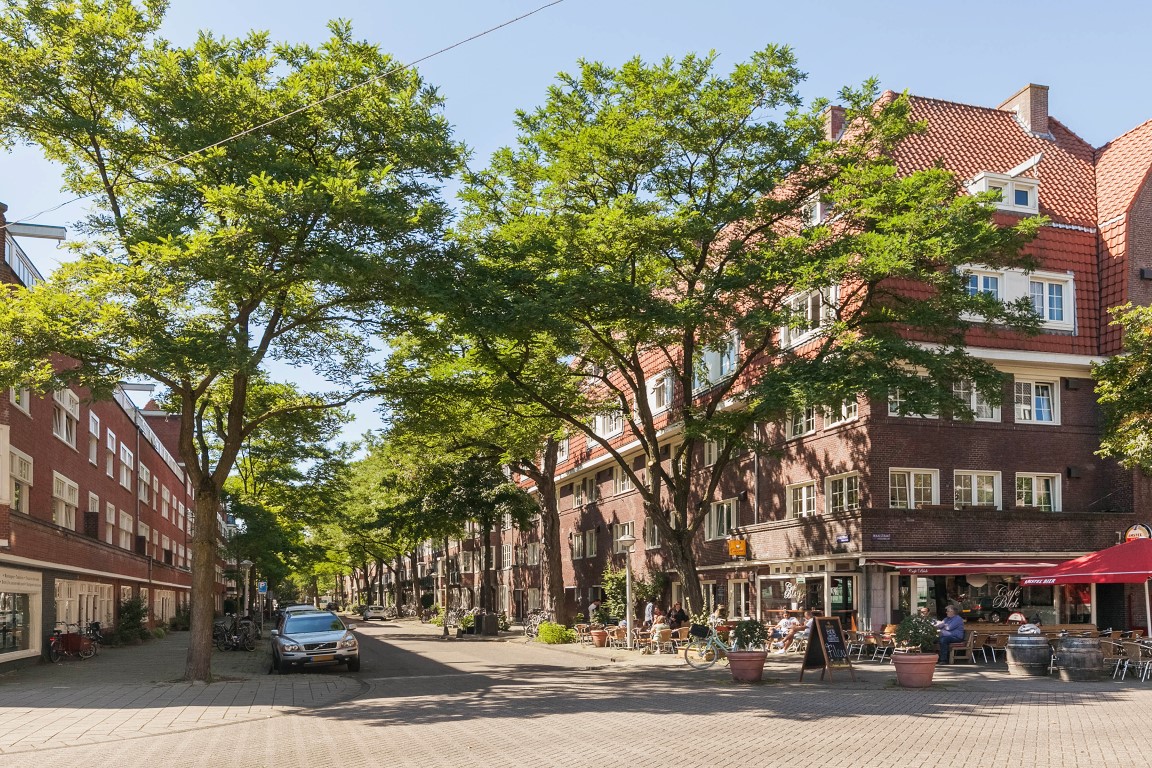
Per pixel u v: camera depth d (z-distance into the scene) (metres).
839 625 19.77
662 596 40.34
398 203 20.09
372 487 59.00
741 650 19.80
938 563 27.36
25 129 20.70
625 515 46.25
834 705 15.14
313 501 45.69
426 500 45.91
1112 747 11.10
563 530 56.47
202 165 19.59
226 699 17.91
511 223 25.31
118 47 20.34
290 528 47.06
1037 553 28.58
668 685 19.23
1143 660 19.16
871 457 27.98
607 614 39.41
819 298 29.89
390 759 11.09
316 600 131.75
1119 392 23.66
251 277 18.22
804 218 26.38
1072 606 28.98
